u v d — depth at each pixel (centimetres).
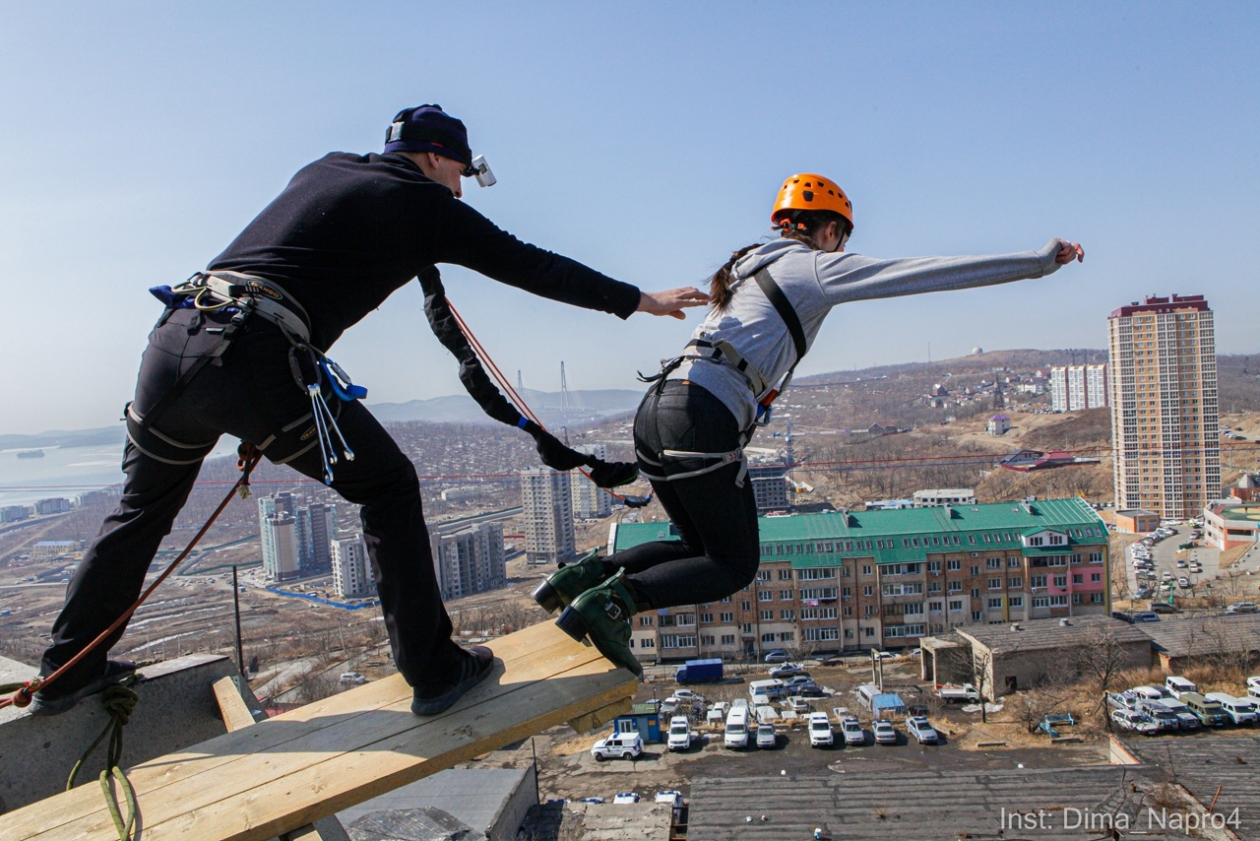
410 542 242
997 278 238
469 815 1770
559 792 2397
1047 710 2648
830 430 15875
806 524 4019
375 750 236
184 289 229
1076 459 10212
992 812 1307
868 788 1449
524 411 309
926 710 2784
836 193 287
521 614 5562
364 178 232
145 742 322
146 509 261
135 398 241
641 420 270
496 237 242
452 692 250
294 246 226
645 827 1953
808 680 3350
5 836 214
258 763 235
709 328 265
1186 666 2777
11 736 288
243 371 216
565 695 251
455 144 254
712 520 261
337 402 230
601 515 10294
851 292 252
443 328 292
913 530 3900
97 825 216
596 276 249
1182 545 6272
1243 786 1293
